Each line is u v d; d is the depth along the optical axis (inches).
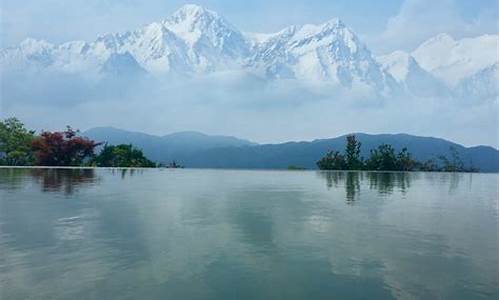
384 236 181.2
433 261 141.6
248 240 170.7
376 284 118.9
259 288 114.9
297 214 244.5
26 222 208.2
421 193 399.5
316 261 140.6
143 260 139.7
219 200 314.2
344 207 280.2
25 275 124.4
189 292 111.8
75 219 218.1
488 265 137.3
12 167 887.7
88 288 114.4
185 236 177.6
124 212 244.1
